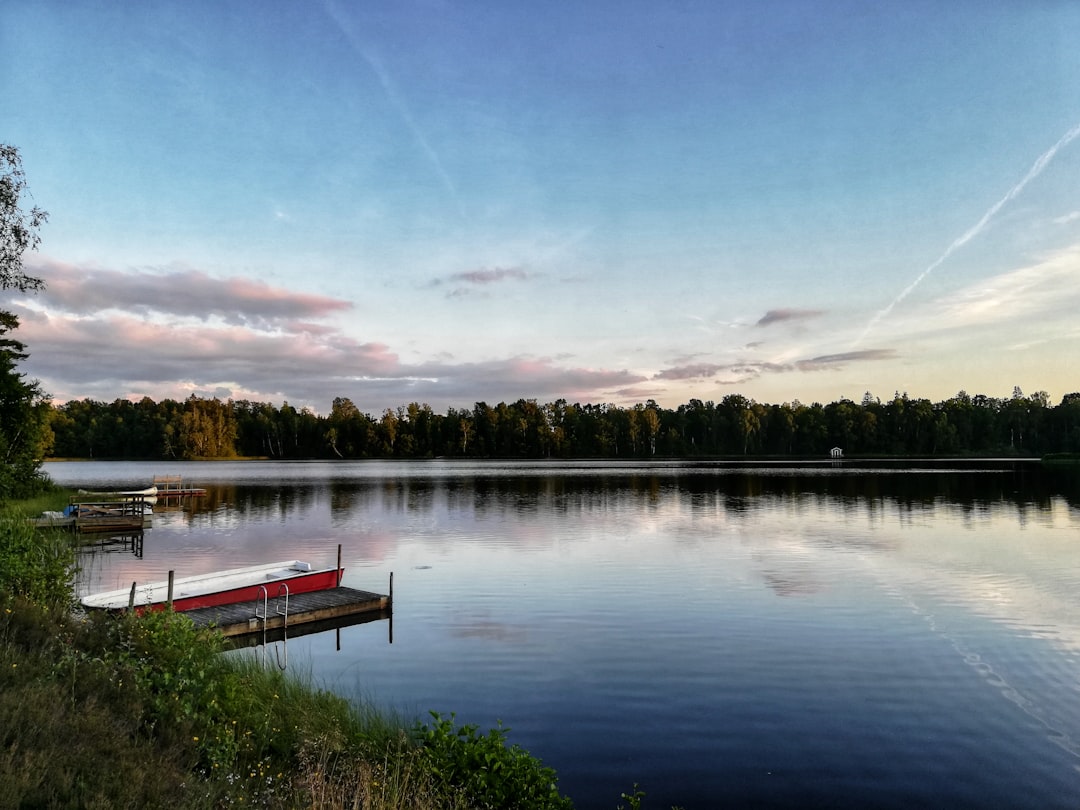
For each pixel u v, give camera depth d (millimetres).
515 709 11469
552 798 7617
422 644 15141
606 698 11914
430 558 25906
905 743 10203
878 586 20609
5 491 36531
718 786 8961
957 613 17422
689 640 15242
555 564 24469
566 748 10039
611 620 16938
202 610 17016
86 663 8008
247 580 18891
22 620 8820
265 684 10258
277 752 8336
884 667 13430
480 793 7426
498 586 20953
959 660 13836
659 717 11125
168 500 52000
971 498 48188
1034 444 156750
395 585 21266
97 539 31688
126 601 16375
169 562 25469
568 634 15766
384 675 13172
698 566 23875
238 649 14500
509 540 30219
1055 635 15469
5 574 11062
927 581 21281
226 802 6160
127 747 6363
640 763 9586
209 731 7727
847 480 69812
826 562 24516
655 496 52719
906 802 8594
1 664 7020
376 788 7203
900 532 31875
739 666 13516
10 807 4805
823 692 12148
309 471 104375
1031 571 22750
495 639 15461
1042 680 12719
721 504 45781
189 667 9023
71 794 5223
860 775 9258
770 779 9133
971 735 10469
